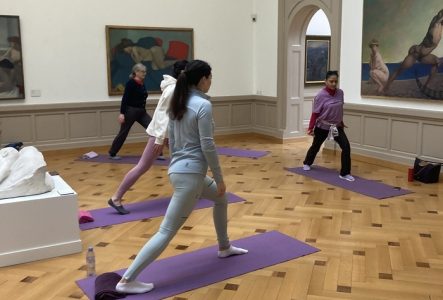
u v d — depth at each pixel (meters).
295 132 8.95
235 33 9.38
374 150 6.88
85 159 7.41
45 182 3.55
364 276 3.13
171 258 3.42
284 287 2.97
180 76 2.83
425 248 3.62
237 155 7.61
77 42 7.97
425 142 6.07
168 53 8.73
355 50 7.08
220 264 3.31
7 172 3.48
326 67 9.68
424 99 6.04
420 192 5.25
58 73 7.89
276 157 7.43
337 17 7.32
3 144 7.59
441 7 5.68
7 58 7.42
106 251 3.62
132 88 7.07
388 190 5.32
